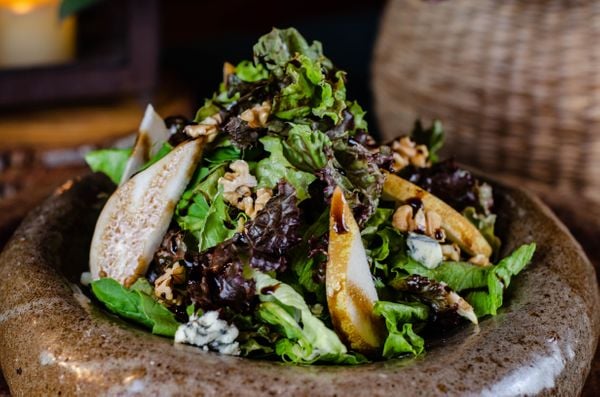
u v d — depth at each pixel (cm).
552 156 91
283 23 153
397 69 98
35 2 108
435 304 57
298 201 56
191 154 58
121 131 100
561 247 63
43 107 107
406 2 97
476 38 90
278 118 58
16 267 60
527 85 89
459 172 65
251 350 54
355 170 58
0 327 57
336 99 58
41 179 97
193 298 54
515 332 55
